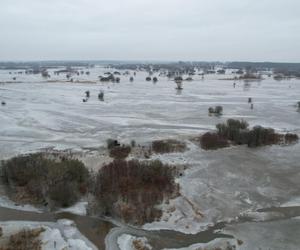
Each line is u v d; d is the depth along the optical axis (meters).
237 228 18.89
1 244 16.64
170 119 49.28
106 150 32.62
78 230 18.23
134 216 19.48
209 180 25.25
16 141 35.97
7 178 23.78
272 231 18.61
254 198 22.69
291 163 29.77
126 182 23.17
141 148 33.09
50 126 43.53
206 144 34.06
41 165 24.45
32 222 18.97
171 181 24.19
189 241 17.53
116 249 16.55
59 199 20.66
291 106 64.38
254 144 34.59
